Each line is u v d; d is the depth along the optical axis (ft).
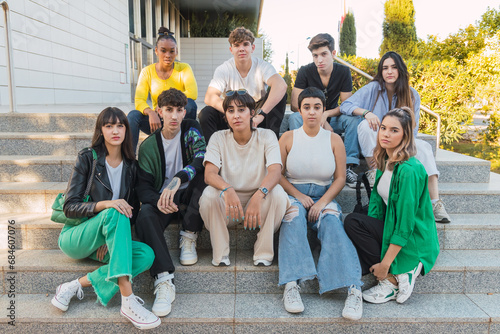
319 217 6.99
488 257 7.36
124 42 27.84
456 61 22.29
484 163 9.35
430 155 7.98
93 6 22.56
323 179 7.79
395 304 6.58
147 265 6.27
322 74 10.30
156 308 6.05
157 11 35.81
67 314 6.15
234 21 44.42
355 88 19.81
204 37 43.68
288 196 7.39
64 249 6.61
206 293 6.97
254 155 7.18
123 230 6.07
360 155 9.72
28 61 16.06
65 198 6.44
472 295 6.93
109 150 6.84
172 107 7.05
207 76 43.73
